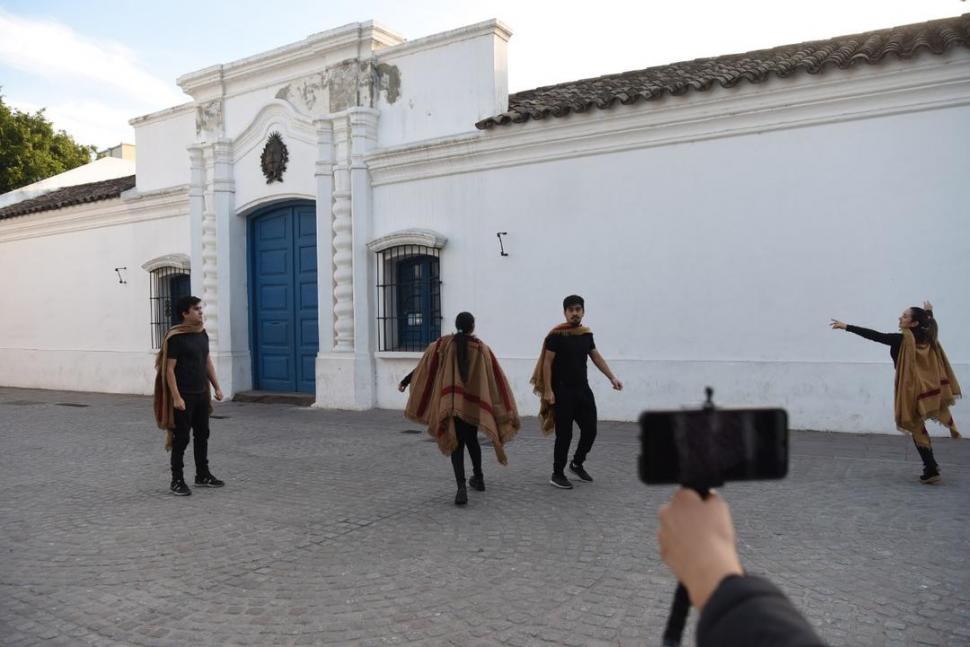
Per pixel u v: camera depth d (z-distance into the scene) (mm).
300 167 14188
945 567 4758
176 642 4031
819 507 6141
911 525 5602
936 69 8828
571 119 11094
